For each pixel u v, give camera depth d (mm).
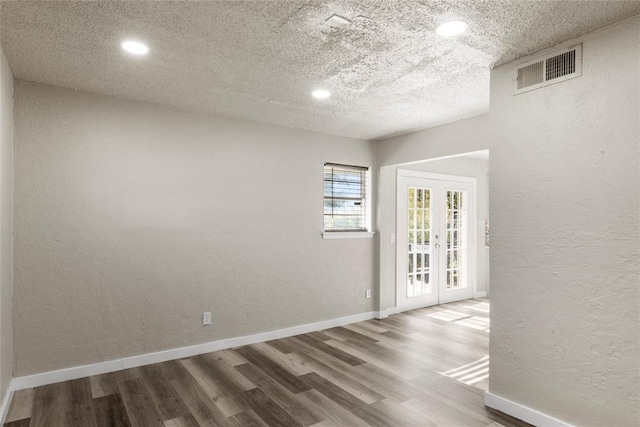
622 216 1985
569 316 2189
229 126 3779
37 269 2861
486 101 3270
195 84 2908
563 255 2221
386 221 5043
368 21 1981
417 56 2416
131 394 2740
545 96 2307
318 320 4414
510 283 2475
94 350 3080
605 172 2047
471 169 6266
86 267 3053
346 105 3410
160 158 3395
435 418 2418
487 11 1881
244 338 3855
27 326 2820
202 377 3043
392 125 4117
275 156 4082
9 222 2623
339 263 4621
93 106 3094
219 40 2201
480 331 4352
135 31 2100
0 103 2225
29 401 2615
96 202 3098
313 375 3090
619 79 1993
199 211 3592
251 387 2863
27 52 2359
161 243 3391
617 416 1990
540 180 2330
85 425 2330
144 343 3303
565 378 2199
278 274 4098
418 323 4695
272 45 2268
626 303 1970
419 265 5543
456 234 6086
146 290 3314
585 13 1906
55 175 2936
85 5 1832
